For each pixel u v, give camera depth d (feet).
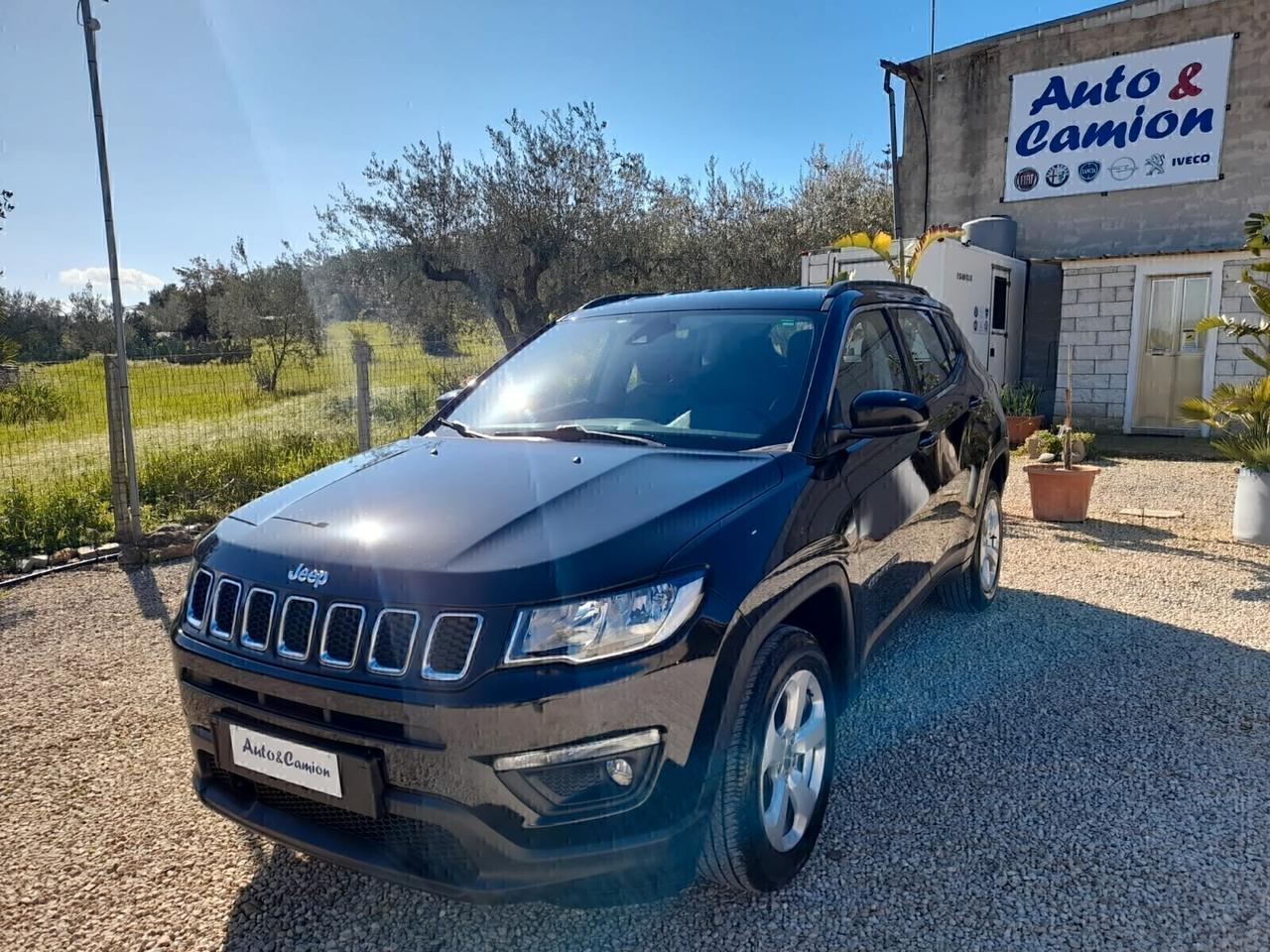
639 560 7.19
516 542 7.30
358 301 53.72
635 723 6.86
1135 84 43.04
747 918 8.17
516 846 6.67
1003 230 45.57
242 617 7.65
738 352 11.09
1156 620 16.20
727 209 62.75
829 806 10.02
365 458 10.41
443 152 50.78
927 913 8.18
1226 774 10.59
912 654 14.61
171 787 10.84
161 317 102.22
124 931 8.22
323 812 7.41
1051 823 9.61
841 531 9.34
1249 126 40.47
